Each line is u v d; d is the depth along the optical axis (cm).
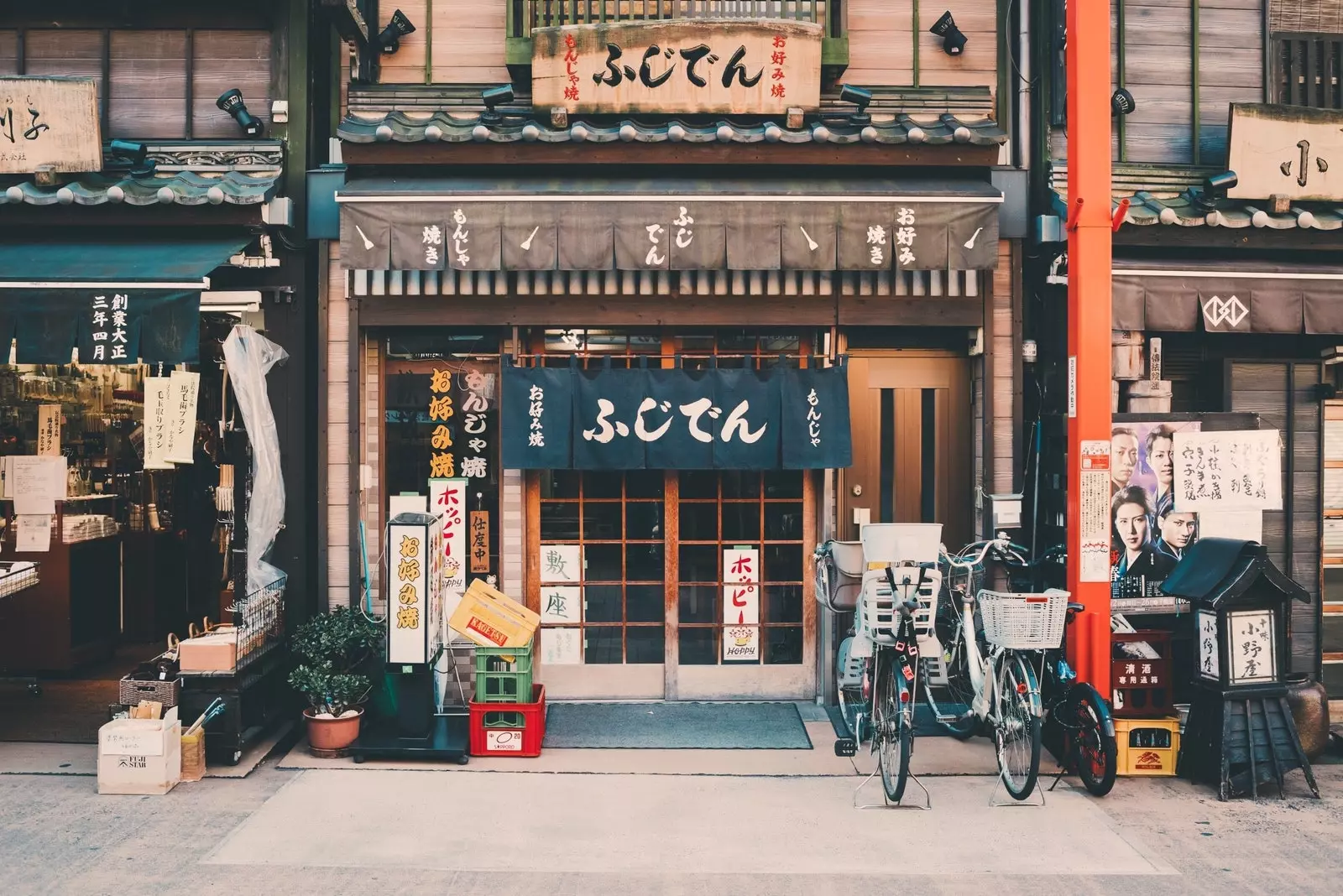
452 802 600
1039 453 769
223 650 650
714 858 524
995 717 630
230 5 755
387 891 487
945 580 722
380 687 726
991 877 505
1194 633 653
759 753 688
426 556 680
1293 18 827
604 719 759
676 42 727
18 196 678
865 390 802
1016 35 788
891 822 572
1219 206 746
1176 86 812
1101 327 660
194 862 515
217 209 694
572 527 797
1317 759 681
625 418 740
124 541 1001
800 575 803
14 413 906
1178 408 812
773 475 802
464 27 790
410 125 735
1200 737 639
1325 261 761
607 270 742
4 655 877
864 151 723
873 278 756
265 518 715
